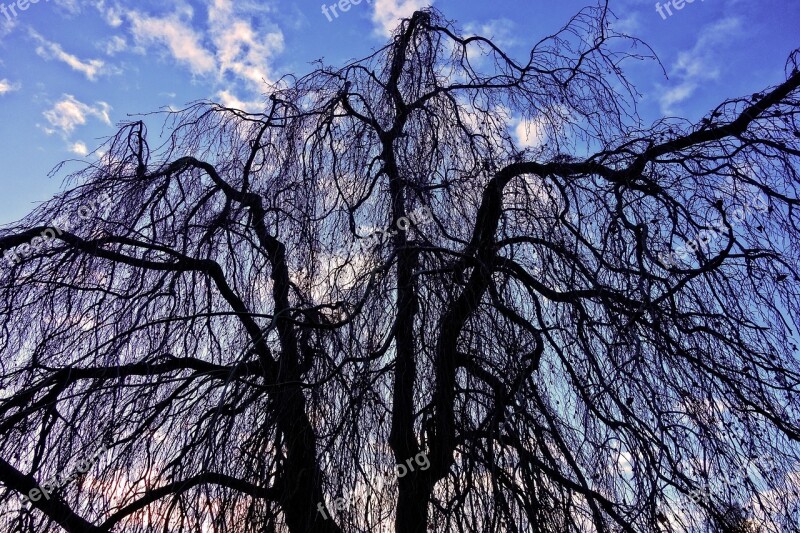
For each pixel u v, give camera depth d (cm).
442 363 404
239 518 350
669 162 452
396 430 401
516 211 464
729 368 394
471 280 427
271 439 371
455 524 365
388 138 501
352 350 383
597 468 390
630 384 378
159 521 345
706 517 360
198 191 513
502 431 374
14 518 355
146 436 379
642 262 394
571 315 425
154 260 458
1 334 421
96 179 489
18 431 386
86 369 388
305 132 528
